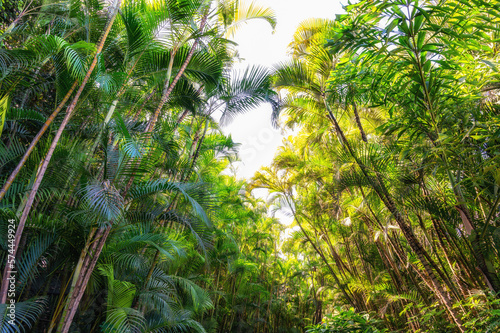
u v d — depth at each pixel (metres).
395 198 4.29
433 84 3.03
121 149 3.57
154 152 4.57
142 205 4.23
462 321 3.94
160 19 4.19
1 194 2.66
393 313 7.09
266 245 15.24
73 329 4.24
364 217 7.33
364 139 5.02
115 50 4.26
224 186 9.14
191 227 4.21
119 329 3.65
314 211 8.24
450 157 3.40
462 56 2.75
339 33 2.96
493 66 2.60
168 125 5.50
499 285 3.12
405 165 4.23
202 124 6.57
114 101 3.75
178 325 4.77
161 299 4.73
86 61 3.28
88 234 3.57
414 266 5.62
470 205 3.78
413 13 2.51
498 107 3.19
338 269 9.77
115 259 4.36
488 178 3.25
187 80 4.88
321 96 5.68
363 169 4.73
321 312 15.73
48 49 2.91
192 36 4.44
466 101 3.12
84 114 3.98
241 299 12.45
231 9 5.21
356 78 3.51
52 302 4.58
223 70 5.40
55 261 3.83
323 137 7.05
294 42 5.76
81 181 3.45
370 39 2.86
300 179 8.64
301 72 5.67
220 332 11.52
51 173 3.45
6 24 4.44
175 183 3.98
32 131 4.39
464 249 4.37
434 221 4.40
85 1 3.80
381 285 6.43
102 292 5.14
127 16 3.71
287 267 16.45
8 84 3.10
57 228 3.46
